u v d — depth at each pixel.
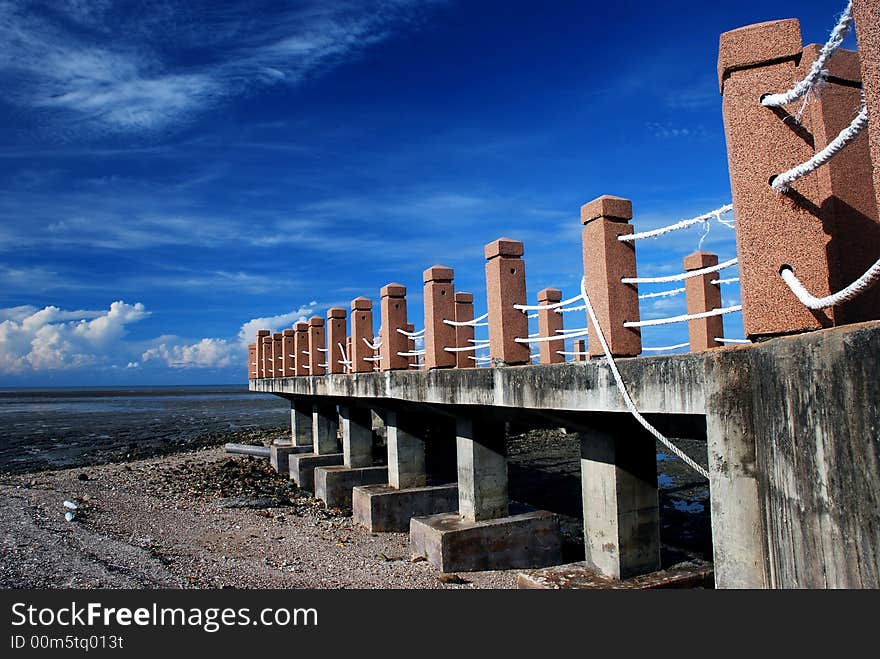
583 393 7.11
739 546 4.73
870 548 2.85
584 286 6.76
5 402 107.38
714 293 11.65
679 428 7.89
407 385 11.91
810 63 4.73
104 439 42.59
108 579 10.41
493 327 9.16
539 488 21.61
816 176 4.40
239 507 18.11
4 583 9.90
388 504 15.24
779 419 3.83
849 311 4.39
